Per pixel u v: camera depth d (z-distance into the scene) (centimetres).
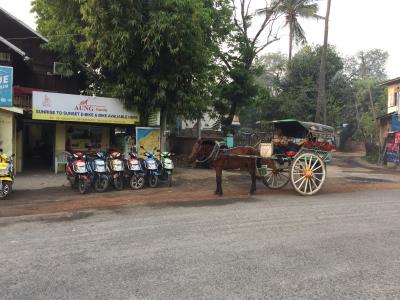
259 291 432
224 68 2208
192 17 1397
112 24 1362
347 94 3544
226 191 1179
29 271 490
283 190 1204
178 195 1090
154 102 1491
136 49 1420
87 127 1753
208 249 580
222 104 2314
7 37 1952
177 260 531
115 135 1912
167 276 473
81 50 1527
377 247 596
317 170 1143
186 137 2361
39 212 852
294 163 1102
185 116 1861
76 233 671
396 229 708
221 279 465
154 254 557
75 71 1902
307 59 3403
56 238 639
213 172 1648
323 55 2631
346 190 1237
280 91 3447
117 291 430
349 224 745
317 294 426
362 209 898
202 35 1543
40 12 2050
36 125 1888
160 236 651
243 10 2222
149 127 1514
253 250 576
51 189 1177
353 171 1895
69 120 1455
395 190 1244
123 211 862
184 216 809
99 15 1330
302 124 1138
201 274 480
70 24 1597
